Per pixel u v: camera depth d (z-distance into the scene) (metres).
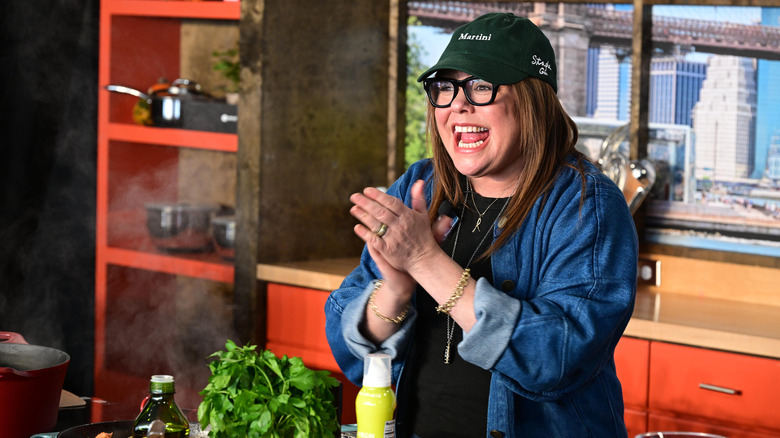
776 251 2.91
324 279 3.23
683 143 3.08
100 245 3.89
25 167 4.02
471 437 1.52
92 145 4.12
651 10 3.11
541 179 1.52
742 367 2.40
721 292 3.02
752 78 2.94
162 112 3.66
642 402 2.58
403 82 3.71
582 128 3.27
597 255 1.43
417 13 3.64
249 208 3.44
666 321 2.57
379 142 3.80
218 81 3.96
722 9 2.97
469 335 1.35
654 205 3.14
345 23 3.62
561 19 3.28
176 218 3.65
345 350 1.57
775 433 2.35
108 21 3.84
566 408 1.46
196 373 3.84
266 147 3.42
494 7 3.43
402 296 1.47
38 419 1.60
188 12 3.62
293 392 1.29
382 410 1.28
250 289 3.45
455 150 1.55
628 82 3.16
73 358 4.11
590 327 1.36
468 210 1.62
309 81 3.53
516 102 1.51
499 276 1.52
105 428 1.51
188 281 3.89
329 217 3.67
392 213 1.34
